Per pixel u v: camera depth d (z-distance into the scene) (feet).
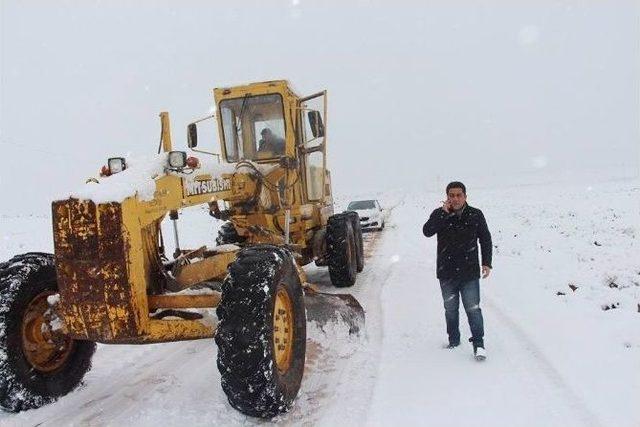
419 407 12.83
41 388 13.60
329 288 27.61
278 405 11.94
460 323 19.66
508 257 33.17
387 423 12.10
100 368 16.76
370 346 17.63
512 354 16.08
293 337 13.29
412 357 16.37
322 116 27.20
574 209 74.64
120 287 11.59
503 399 13.03
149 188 12.69
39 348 13.62
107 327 11.76
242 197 19.51
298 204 25.26
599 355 15.30
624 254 31.19
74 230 11.75
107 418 13.10
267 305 11.65
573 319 18.83
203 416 12.89
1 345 12.74
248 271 12.03
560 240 39.93
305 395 13.96
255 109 25.29
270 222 22.30
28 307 13.46
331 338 18.28
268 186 21.70
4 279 13.12
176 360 17.49
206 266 15.76
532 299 21.93
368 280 29.37
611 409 12.01
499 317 19.90
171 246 47.62
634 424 11.34
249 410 11.95
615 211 65.92
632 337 16.58
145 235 13.67
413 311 21.47
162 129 15.48
